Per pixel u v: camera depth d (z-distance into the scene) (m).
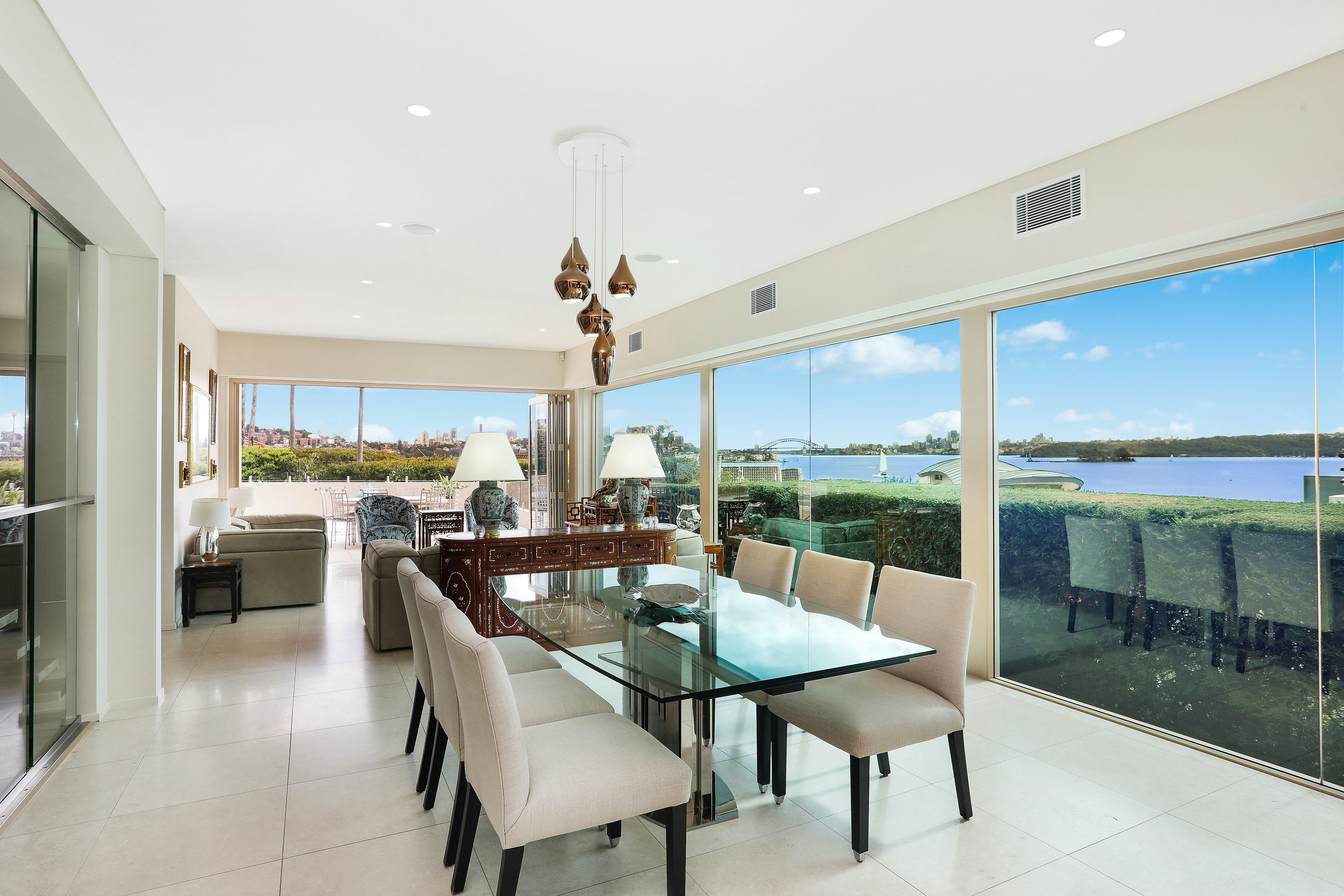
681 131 2.94
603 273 5.34
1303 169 2.47
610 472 4.94
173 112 2.75
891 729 2.26
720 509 6.61
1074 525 3.57
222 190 3.57
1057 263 3.25
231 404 8.37
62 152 2.38
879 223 4.13
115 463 3.51
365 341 8.56
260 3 2.08
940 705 2.44
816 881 2.12
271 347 8.15
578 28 2.22
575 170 3.31
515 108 2.74
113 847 2.28
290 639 4.88
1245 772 2.83
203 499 6.14
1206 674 3.05
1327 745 2.69
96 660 3.36
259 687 3.87
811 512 5.43
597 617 2.71
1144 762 2.93
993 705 3.61
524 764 1.77
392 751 3.04
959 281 3.72
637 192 3.63
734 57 2.38
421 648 2.80
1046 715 3.47
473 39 2.28
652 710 2.64
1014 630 3.89
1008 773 2.83
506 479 4.50
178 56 2.36
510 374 9.32
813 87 2.59
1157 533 3.22
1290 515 2.78
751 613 2.79
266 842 2.31
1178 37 2.28
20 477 2.72
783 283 5.09
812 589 3.28
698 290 5.93
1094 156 3.11
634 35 2.26
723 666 2.12
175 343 5.23
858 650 2.29
